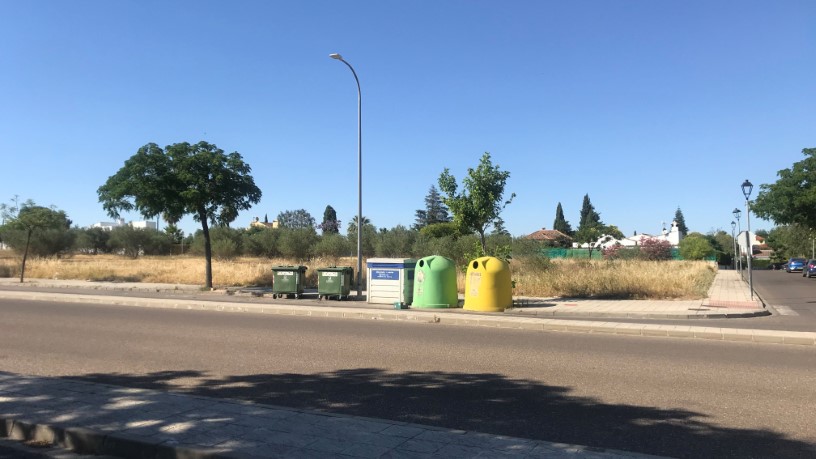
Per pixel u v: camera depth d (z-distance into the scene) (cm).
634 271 2586
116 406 595
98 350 1002
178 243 7562
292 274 2216
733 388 745
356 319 1535
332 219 12962
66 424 534
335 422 548
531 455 465
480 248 1939
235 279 2923
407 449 477
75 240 5947
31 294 2142
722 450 511
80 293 2334
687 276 2611
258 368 857
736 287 3142
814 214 3809
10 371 822
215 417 560
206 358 935
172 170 2384
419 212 9562
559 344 1105
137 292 2491
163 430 519
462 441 498
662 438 543
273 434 512
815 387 753
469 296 1739
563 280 2225
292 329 1302
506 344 1100
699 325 1428
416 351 1012
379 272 1953
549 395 703
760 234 12269
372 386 745
